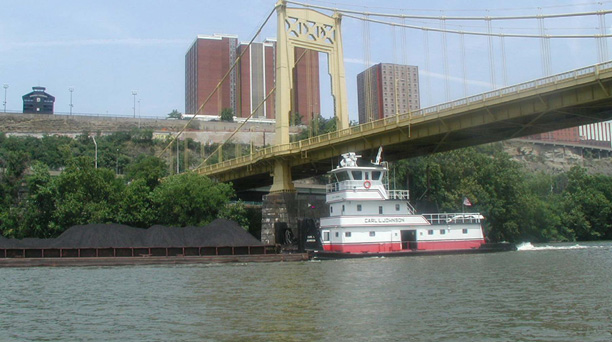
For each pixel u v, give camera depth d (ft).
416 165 325.83
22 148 472.85
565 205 388.16
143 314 84.12
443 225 206.08
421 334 67.87
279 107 270.05
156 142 554.46
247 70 654.53
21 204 270.46
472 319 76.18
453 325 72.54
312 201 274.36
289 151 263.49
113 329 73.87
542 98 175.01
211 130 599.57
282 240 254.06
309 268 155.43
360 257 189.78
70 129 574.15
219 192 261.85
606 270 138.00
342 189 198.80
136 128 586.45
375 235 196.03
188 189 253.65
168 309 88.02
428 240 202.90
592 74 159.63
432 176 320.09
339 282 118.62
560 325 71.97
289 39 273.75
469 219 213.87
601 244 314.76
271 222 263.70
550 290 102.83
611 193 407.44
